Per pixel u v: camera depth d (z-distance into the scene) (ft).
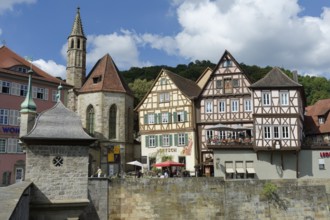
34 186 72.18
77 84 179.73
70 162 75.31
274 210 108.68
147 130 161.79
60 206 72.90
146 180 103.91
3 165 139.44
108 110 163.32
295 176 129.49
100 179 100.07
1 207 38.24
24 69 151.64
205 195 106.42
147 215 102.63
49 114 77.46
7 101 143.74
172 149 155.53
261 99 133.69
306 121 162.81
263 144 130.21
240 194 108.17
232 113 147.33
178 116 156.35
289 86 133.08
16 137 144.36
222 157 131.85
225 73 149.48
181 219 104.42
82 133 77.00
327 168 130.21
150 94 163.94
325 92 257.55
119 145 162.71
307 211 110.01
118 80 169.89
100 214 98.73
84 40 185.16
